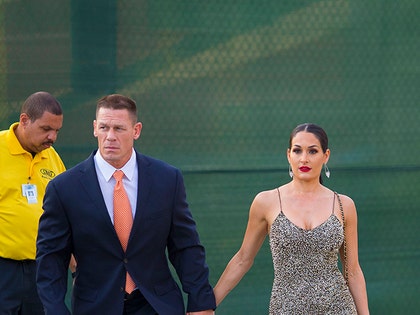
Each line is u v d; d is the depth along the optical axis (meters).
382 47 20.64
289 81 20.02
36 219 15.89
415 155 20.91
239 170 19.72
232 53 19.56
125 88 18.86
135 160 14.21
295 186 15.27
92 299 13.82
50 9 18.36
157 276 14.19
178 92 19.23
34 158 16.14
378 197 20.73
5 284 15.91
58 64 18.44
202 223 19.55
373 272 20.81
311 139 14.89
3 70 18.20
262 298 20.14
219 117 19.55
